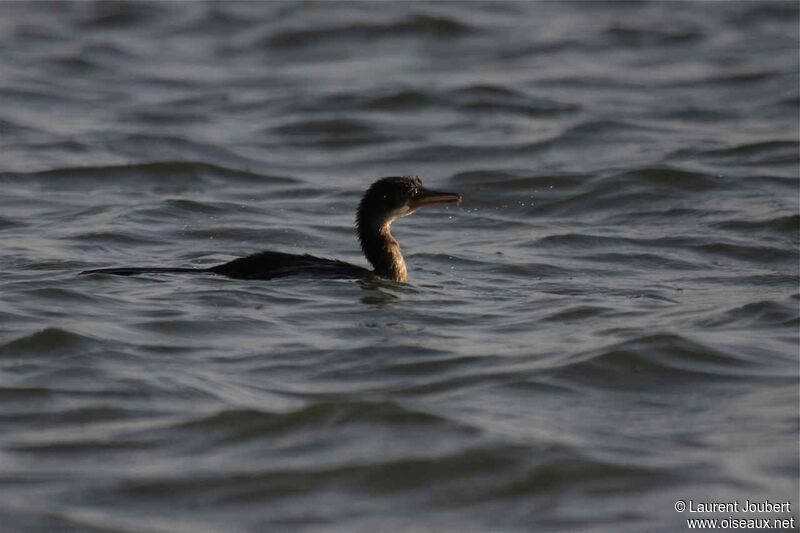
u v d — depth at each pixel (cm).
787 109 2980
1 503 1171
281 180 2533
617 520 1162
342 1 4050
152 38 3700
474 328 1603
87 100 3097
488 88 3147
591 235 2119
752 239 2089
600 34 3694
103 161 2578
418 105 3077
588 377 1442
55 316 1602
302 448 1285
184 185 2491
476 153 2709
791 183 2427
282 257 1803
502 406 1373
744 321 1620
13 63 3381
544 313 1666
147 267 1802
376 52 3581
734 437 1297
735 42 3609
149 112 3002
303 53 3578
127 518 1157
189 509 1177
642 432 1314
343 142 2809
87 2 3994
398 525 1159
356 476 1232
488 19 3869
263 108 3066
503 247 2066
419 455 1264
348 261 1998
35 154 2616
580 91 3175
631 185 2419
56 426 1323
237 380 1436
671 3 4016
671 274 1906
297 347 1526
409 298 1719
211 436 1306
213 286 1716
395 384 1427
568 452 1263
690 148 2666
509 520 1168
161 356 1491
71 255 1917
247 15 3891
